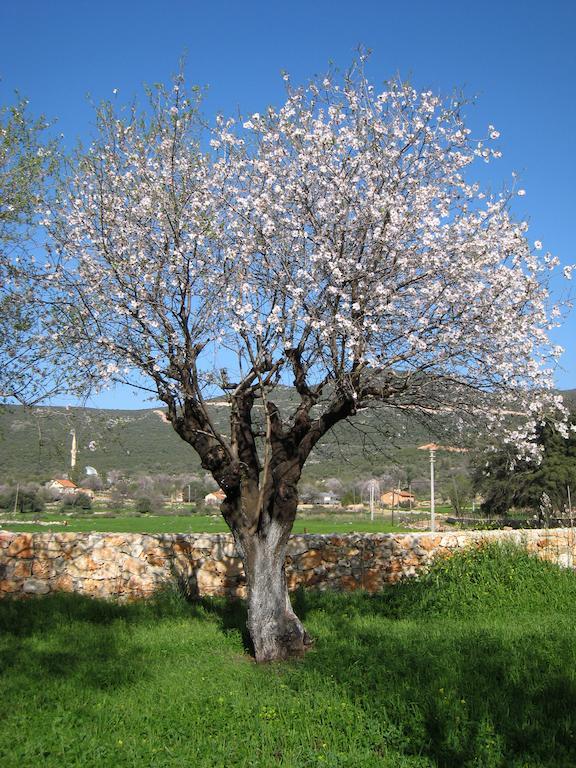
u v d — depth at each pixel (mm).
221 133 9906
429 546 13781
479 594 11180
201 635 9781
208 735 6016
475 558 12500
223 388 9258
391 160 9508
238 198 9336
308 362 8891
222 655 8727
